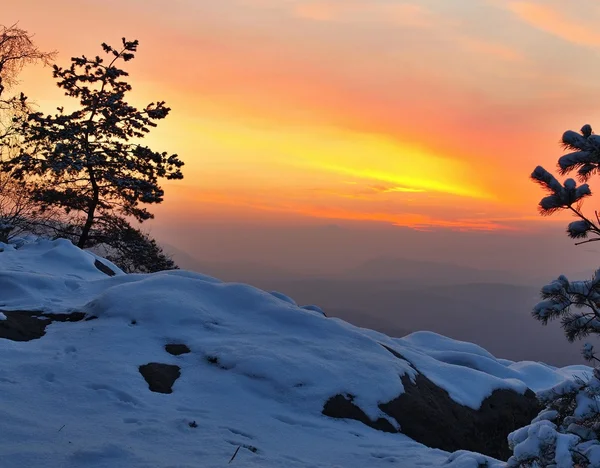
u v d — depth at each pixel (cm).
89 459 535
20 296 1119
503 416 1011
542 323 551
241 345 909
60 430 598
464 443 891
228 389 813
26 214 2658
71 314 1012
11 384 706
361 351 969
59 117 2631
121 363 815
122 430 624
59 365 782
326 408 818
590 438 509
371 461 677
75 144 2628
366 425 817
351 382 867
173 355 888
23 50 2639
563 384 552
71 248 1605
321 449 696
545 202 532
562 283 548
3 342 845
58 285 1192
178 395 779
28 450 536
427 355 1192
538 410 1084
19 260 1506
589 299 545
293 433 734
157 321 956
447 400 959
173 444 610
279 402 816
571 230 530
